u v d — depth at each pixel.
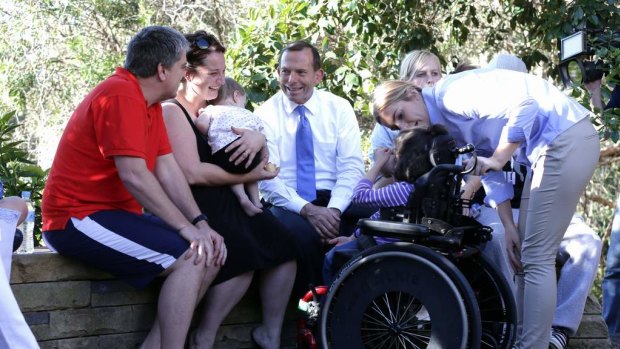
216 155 4.31
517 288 4.56
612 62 5.96
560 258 4.83
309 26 7.83
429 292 3.87
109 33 12.34
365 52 7.92
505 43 9.76
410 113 4.51
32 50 11.98
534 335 4.27
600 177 11.06
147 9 12.00
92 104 3.90
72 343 4.16
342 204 4.93
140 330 4.31
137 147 3.83
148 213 4.36
